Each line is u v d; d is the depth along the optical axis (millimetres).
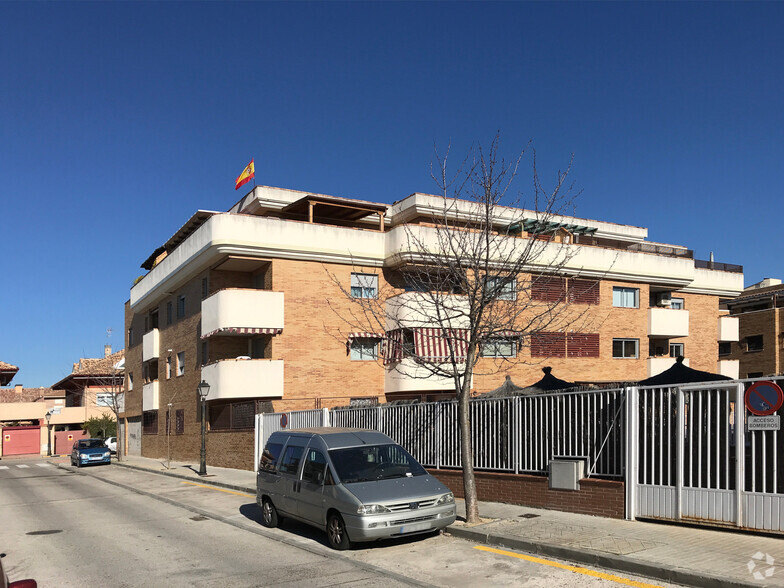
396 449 11906
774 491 9164
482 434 14492
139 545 11797
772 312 43219
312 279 28516
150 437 40938
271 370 27312
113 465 36969
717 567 7738
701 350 38000
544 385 16406
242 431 26578
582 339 32156
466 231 14688
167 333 37031
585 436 12250
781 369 42281
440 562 9375
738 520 9523
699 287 37844
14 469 39812
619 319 33594
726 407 9844
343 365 28516
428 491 10727
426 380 27250
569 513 12055
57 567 10227
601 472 11875
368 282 29500
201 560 10250
